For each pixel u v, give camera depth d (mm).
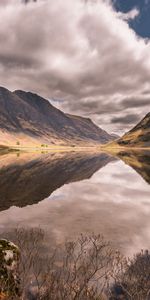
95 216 20750
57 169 57531
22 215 20938
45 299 7836
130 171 53938
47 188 33688
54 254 11477
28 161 82438
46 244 14062
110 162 80875
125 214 21375
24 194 29703
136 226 18172
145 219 19953
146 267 10906
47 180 40781
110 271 10555
